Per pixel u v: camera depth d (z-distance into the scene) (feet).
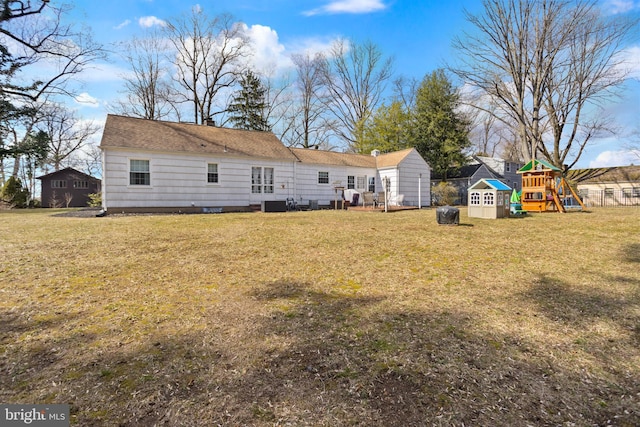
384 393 5.74
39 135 64.44
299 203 57.67
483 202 32.83
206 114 91.76
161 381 6.08
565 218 31.07
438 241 19.66
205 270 13.79
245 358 6.92
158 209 44.01
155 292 11.11
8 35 49.37
